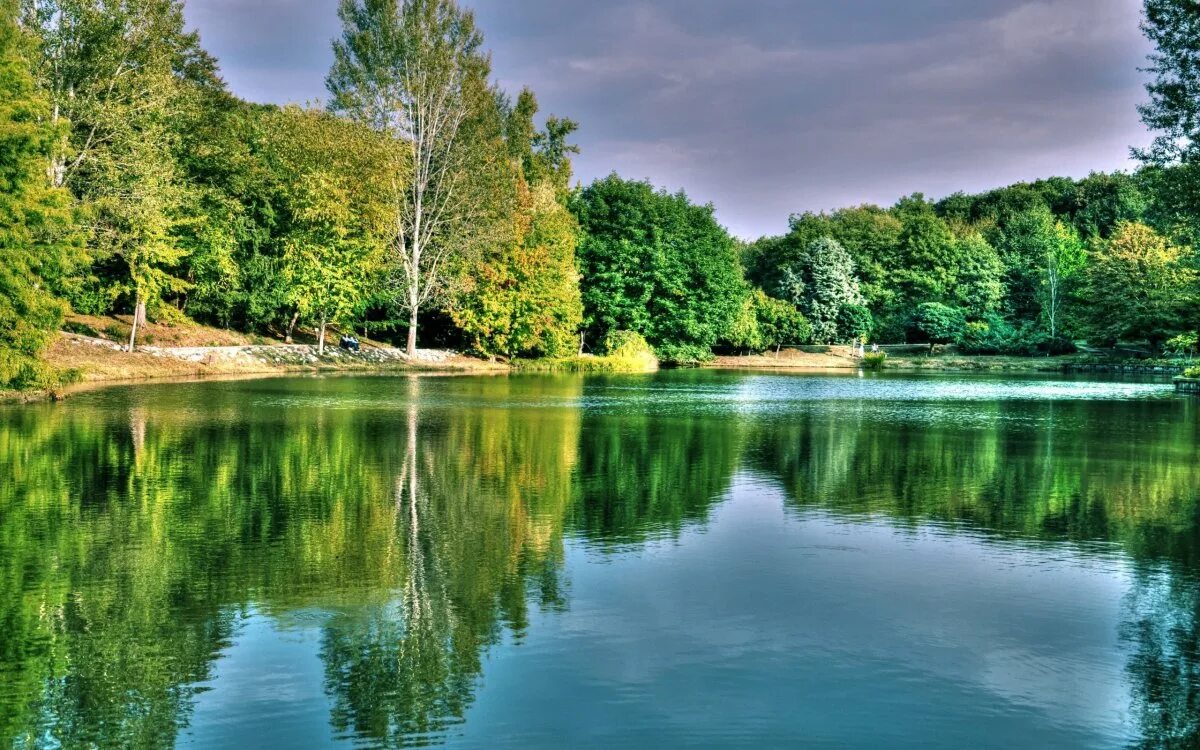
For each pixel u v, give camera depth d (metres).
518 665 6.36
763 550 9.65
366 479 13.72
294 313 50.94
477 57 50.81
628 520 11.06
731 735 5.35
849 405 30.09
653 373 55.38
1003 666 6.43
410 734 5.36
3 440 17.48
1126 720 5.61
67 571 8.59
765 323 79.25
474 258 52.97
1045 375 58.56
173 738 5.32
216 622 7.23
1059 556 9.51
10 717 5.58
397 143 49.56
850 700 5.84
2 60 24.22
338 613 7.44
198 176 45.03
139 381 34.31
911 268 88.56
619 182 68.94
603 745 5.22
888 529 10.75
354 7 48.12
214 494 12.38
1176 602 7.93
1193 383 39.06
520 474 14.39
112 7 33.56
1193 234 38.69
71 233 31.66
